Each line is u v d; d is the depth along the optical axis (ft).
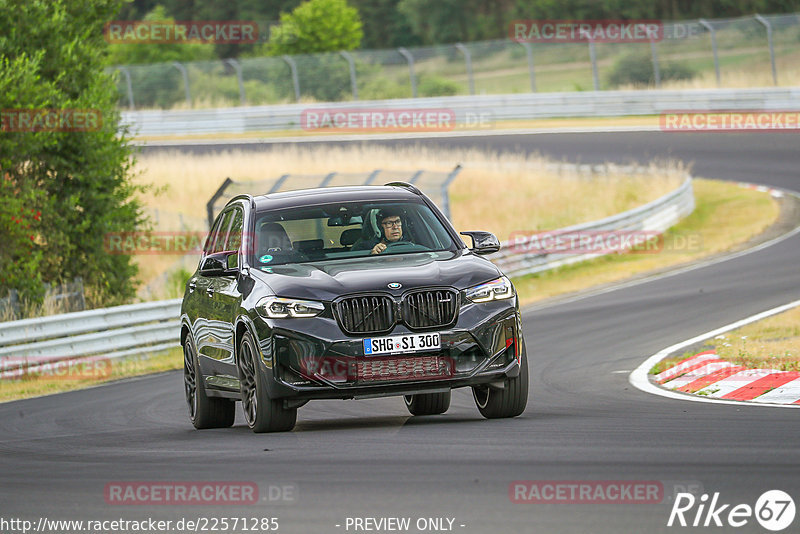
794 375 124.57
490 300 99.40
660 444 83.82
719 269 262.26
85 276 263.90
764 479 69.31
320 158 437.99
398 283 97.81
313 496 71.10
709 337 167.32
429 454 83.82
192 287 124.57
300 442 94.48
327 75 605.73
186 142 548.31
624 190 384.88
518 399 102.94
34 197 245.04
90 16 272.31
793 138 453.17
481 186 402.72
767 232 313.53
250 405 104.32
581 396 125.39
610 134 488.44
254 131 560.20
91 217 262.67
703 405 110.01
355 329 96.99
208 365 116.26
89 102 253.65
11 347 196.95
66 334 206.49
